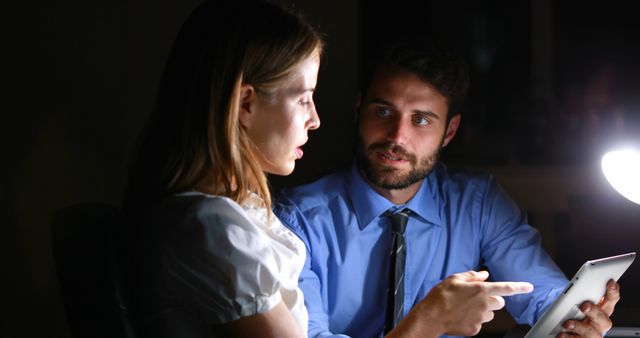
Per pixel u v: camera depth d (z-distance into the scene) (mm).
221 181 1383
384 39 3398
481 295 1570
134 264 1341
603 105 3305
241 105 1406
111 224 1356
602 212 2465
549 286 2066
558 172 3098
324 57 2807
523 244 2135
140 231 1342
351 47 2816
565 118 3285
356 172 2090
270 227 1451
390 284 2000
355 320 2072
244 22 1377
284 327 1332
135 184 1420
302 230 2045
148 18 2797
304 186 2127
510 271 2127
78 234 1328
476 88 3559
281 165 1451
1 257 2828
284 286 1414
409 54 1974
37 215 2830
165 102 1402
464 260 2135
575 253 2510
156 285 1336
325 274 2059
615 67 3479
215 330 1362
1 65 2801
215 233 1310
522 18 3637
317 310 1967
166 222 1327
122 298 1320
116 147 2834
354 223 2070
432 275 2111
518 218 2168
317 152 2832
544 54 3633
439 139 2010
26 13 2785
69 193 2830
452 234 2119
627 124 3396
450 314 1572
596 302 1722
